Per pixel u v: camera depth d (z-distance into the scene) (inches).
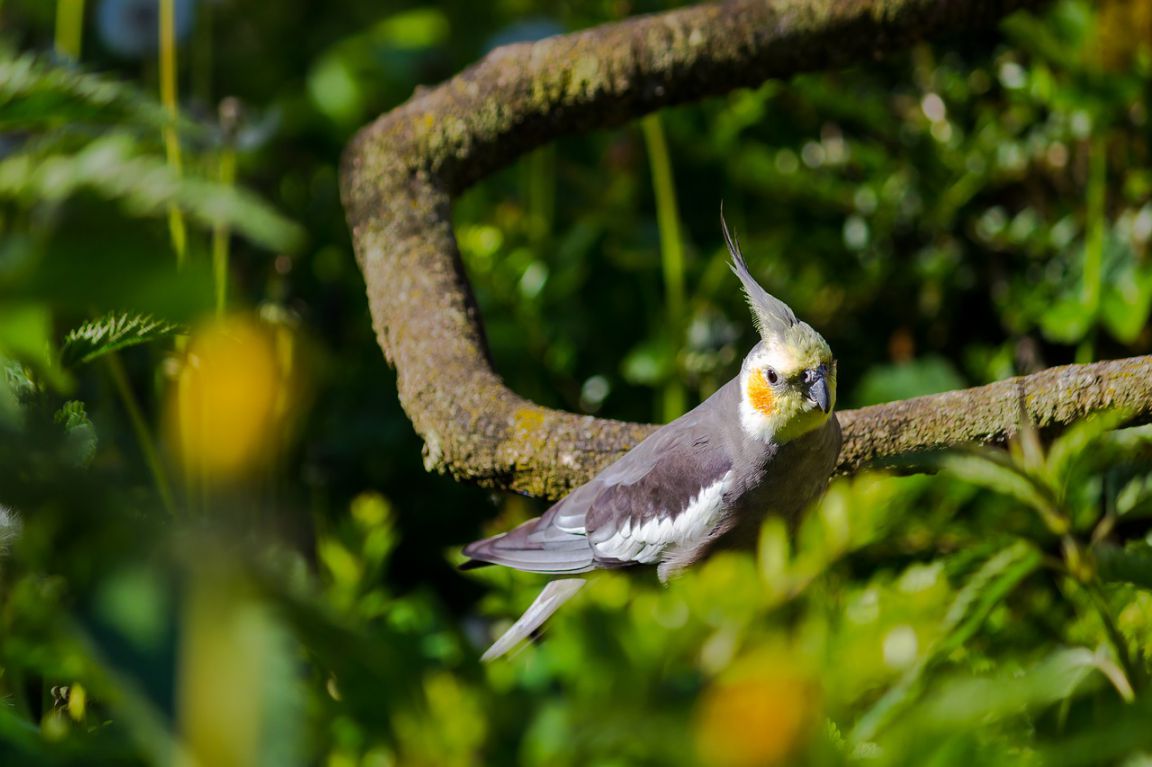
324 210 438.0
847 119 418.0
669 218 368.5
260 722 71.1
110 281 69.6
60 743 110.4
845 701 155.8
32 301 70.2
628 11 410.0
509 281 400.5
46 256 69.2
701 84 319.6
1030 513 232.8
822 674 151.6
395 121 329.7
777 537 185.9
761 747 104.6
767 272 406.9
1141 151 362.3
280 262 364.2
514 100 323.0
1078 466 206.2
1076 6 332.8
